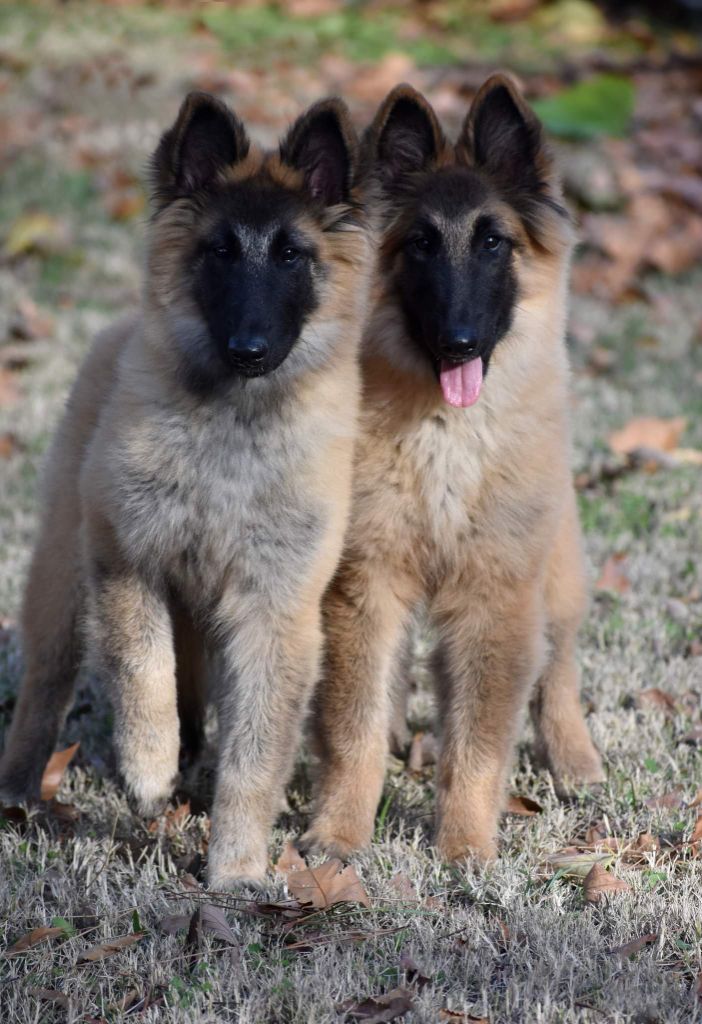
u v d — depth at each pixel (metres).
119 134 23.61
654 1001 6.21
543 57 28.89
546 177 8.70
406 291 8.33
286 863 7.63
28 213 20.23
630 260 20.30
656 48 30.06
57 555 8.31
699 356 17.56
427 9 31.81
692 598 11.42
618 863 7.59
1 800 8.19
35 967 6.34
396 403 8.14
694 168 23.02
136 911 6.75
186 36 29.67
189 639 8.60
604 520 12.95
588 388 16.45
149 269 7.89
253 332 7.26
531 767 9.30
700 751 8.95
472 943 6.71
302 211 7.86
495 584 8.21
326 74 27.19
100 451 7.70
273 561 7.57
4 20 29.67
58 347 16.61
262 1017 6.07
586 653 10.52
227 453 7.50
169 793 7.83
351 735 8.19
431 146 8.64
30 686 8.45
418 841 8.19
